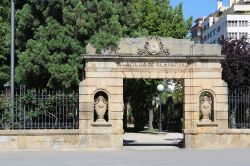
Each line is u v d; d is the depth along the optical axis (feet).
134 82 148.25
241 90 108.17
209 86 94.84
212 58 94.38
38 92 97.66
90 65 93.40
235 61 122.21
